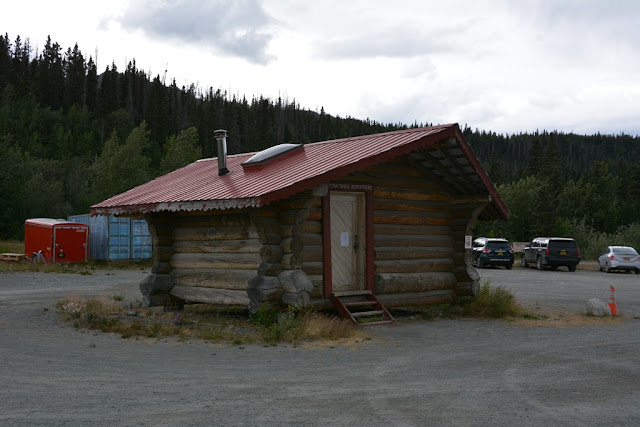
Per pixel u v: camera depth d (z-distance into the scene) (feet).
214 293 44.01
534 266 126.93
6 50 529.04
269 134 456.45
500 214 53.11
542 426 19.38
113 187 222.89
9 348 31.35
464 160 46.80
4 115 363.35
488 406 21.68
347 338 36.04
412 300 47.96
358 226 45.55
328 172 38.27
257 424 18.90
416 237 48.96
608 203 309.63
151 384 23.97
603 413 21.08
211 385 23.93
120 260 104.47
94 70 536.83
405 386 24.45
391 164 47.34
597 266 132.05
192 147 259.19
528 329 42.09
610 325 44.62
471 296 50.57
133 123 463.01
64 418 19.20
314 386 24.11
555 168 363.97
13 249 131.03
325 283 42.01
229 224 42.80
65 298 52.60
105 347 31.96
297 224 39.14
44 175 245.04
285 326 35.45
